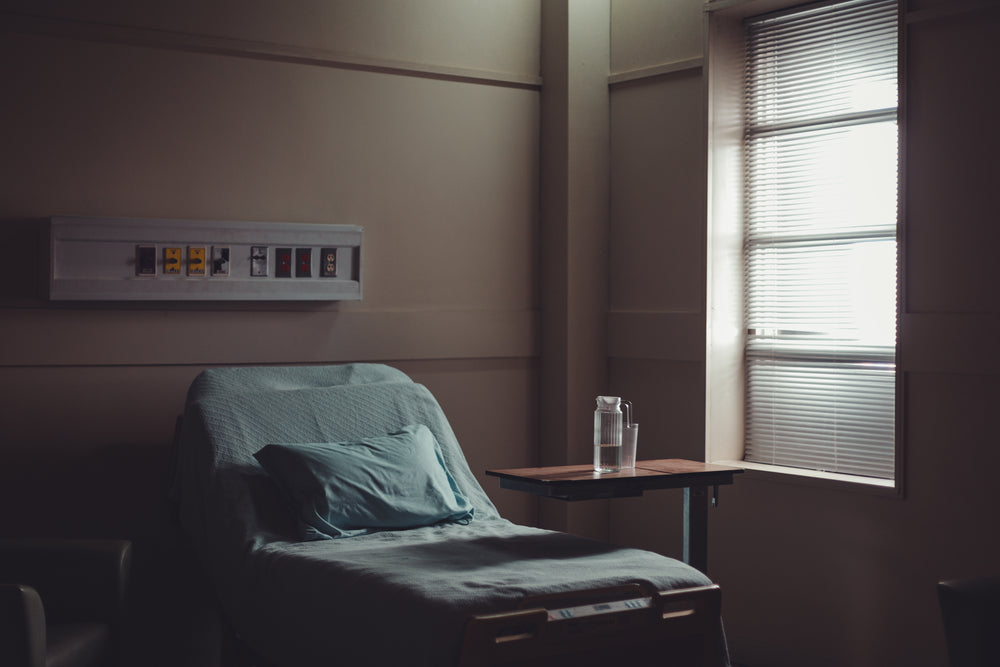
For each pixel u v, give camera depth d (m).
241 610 2.77
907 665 3.39
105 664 2.68
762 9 3.95
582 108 4.32
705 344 3.98
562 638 2.22
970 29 3.23
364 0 4.02
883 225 3.66
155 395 3.64
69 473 3.50
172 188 3.66
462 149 4.24
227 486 3.03
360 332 3.99
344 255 3.88
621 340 4.32
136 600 3.57
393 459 3.16
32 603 2.26
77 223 3.40
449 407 4.21
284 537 2.90
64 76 3.48
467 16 4.25
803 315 3.91
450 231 4.21
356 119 4.00
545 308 4.40
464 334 4.22
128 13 3.57
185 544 3.48
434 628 2.12
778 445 3.98
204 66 3.71
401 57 4.10
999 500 3.16
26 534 3.44
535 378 4.43
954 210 3.27
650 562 2.57
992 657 2.15
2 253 3.38
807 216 3.91
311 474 3.00
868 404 3.69
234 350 3.75
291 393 3.38
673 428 4.14
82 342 3.50
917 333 3.34
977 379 3.21
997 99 3.16
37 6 3.43
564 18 4.30
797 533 3.72
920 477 3.36
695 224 4.04
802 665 3.69
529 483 2.91
